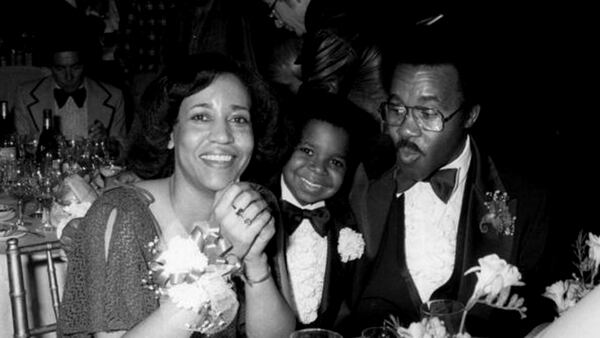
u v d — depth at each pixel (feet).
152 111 6.17
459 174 8.38
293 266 8.16
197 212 6.29
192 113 6.04
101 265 5.87
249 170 7.00
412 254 8.44
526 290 8.70
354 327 8.56
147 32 19.19
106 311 5.76
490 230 8.37
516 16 14.33
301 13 12.56
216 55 6.25
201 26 14.20
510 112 14.42
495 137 14.06
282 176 8.38
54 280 8.14
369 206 8.57
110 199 6.13
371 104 11.05
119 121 17.35
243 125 6.14
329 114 8.29
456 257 8.36
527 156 14.10
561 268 9.12
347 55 11.39
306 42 12.12
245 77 6.32
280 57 12.80
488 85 14.11
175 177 6.31
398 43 8.39
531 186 8.55
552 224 8.69
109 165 13.30
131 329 5.45
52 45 16.72
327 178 8.23
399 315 8.45
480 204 8.39
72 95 16.92
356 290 8.61
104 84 17.40
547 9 14.67
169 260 5.04
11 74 20.12
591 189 14.65
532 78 14.70
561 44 15.02
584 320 3.14
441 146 8.09
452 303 5.57
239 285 6.46
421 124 8.06
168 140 6.34
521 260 8.55
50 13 20.16
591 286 5.74
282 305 6.30
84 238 6.04
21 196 11.59
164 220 6.21
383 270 8.52
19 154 14.99
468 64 8.05
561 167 14.49
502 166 8.68
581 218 13.87
